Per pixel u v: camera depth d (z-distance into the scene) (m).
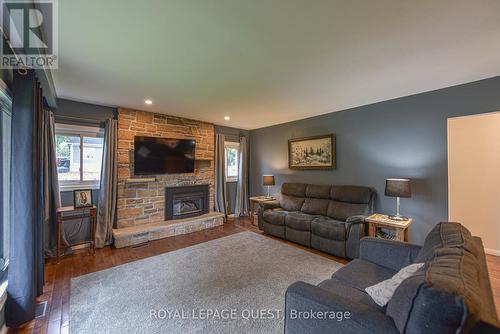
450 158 3.61
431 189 3.06
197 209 4.94
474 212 3.42
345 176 4.03
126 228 3.81
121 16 1.53
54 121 3.28
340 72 2.46
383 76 2.57
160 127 4.33
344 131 4.04
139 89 2.97
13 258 1.79
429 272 0.97
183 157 4.57
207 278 2.51
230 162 5.82
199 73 2.47
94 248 3.38
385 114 3.51
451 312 0.74
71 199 3.49
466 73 2.49
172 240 3.86
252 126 5.67
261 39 1.83
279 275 2.58
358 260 2.00
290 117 4.64
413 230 3.22
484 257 1.30
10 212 1.80
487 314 0.76
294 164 4.89
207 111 4.16
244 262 2.94
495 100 2.57
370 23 1.62
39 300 2.11
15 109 1.81
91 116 3.63
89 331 1.71
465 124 3.50
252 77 2.59
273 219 4.03
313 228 3.41
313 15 1.53
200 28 1.67
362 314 1.02
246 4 1.42
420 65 2.30
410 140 3.25
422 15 1.53
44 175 3.04
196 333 1.68
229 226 4.82
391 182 3.01
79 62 2.20
